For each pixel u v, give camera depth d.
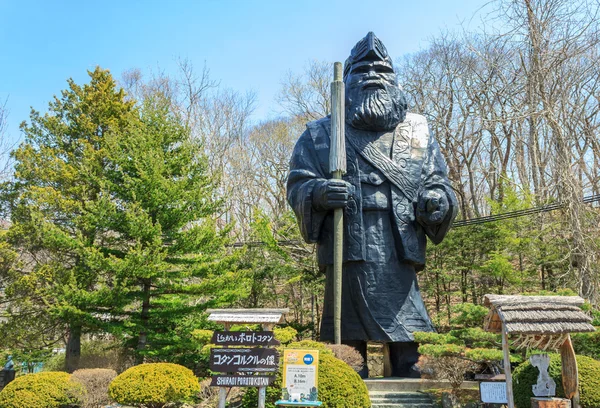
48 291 17.69
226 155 37.16
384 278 13.82
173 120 20.62
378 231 14.07
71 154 22.91
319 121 15.49
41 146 22.98
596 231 18.88
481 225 23.48
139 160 18.53
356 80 15.20
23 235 20.83
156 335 16.83
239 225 35.47
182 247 17.53
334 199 12.88
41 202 20.58
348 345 13.79
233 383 8.45
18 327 20.19
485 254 23.44
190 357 17.41
